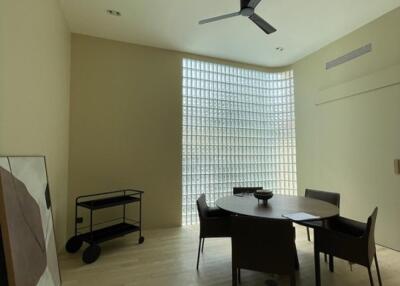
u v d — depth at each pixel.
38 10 2.07
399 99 2.98
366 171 3.37
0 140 1.41
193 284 2.29
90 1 2.88
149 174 3.92
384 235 3.14
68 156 3.47
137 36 3.72
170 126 4.08
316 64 4.22
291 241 1.82
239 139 4.54
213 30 3.56
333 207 2.39
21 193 1.55
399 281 2.32
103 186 3.65
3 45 1.44
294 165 4.64
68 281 2.33
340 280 2.35
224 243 3.32
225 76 4.53
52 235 2.07
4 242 1.26
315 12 3.12
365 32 3.41
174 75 4.15
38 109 2.09
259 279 2.39
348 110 3.63
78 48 3.60
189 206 4.16
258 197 2.60
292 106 4.71
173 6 2.98
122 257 2.86
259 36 3.72
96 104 3.67
